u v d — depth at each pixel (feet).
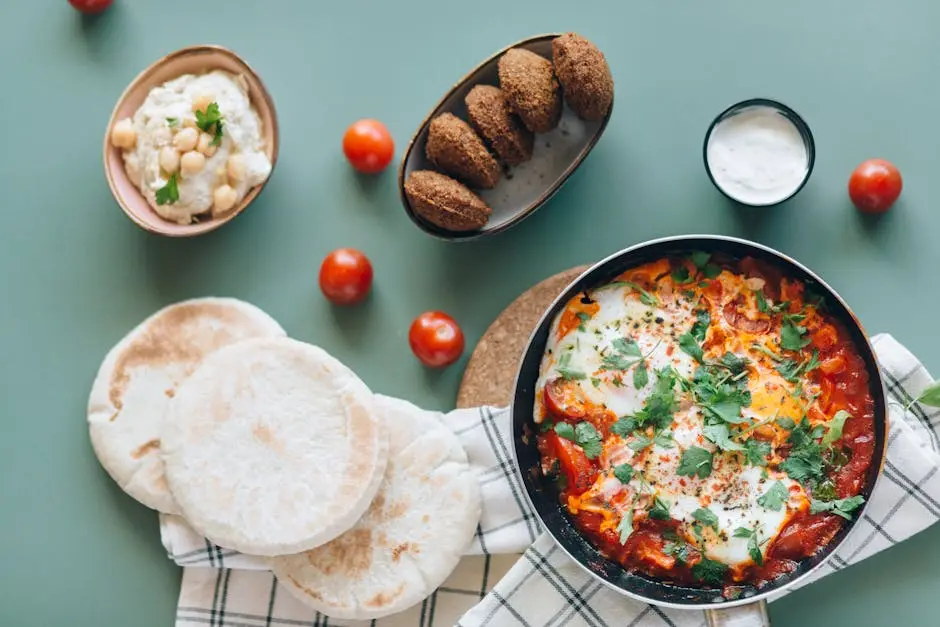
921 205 2.91
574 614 2.79
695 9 2.95
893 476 2.75
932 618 2.86
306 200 2.99
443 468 2.82
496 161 2.81
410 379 2.97
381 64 2.99
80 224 3.01
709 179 2.92
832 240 2.92
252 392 2.83
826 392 2.65
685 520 2.64
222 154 2.85
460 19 2.98
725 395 2.63
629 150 2.95
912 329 2.90
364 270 2.90
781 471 2.64
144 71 2.85
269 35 2.99
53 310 3.01
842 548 2.76
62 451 3.00
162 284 2.99
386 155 2.92
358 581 2.82
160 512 2.88
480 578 2.92
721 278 2.70
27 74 3.02
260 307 2.98
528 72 2.73
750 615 2.69
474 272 2.97
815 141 2.93
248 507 2.81
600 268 2.67
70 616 2.99
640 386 2.65
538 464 2.72
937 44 2.93
